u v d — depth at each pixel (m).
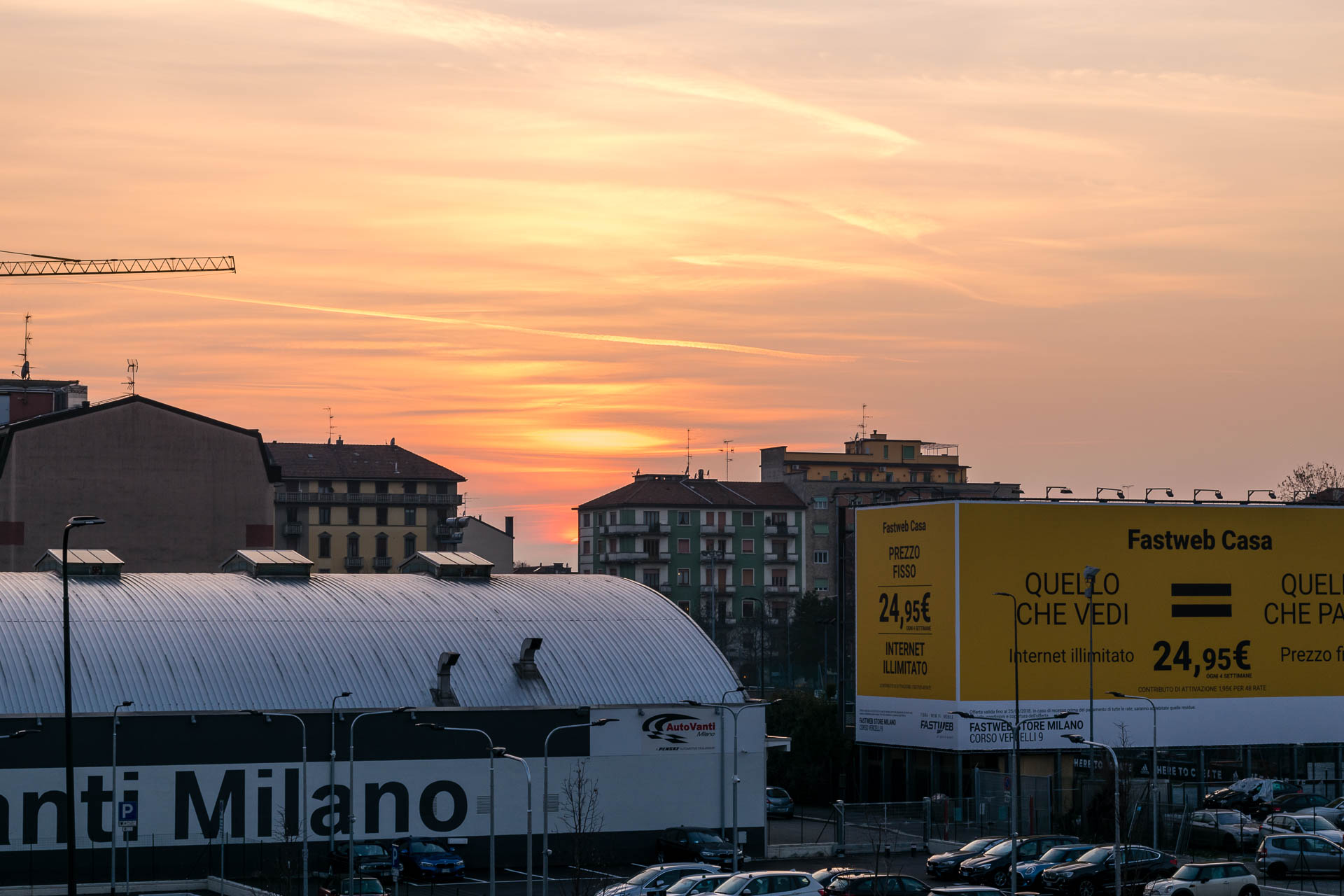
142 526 125.25
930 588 103.06
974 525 101.44
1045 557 102.56
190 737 79.00
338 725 81.69
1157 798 92.56
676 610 96.88
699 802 86.94
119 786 77.50
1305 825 86.00
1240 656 105.81
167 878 77.81
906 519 105.62
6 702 77.06
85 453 124.06
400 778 82.38
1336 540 108.56
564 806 84.69
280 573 96.81
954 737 99.88
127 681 80.19
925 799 96.94
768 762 114.44
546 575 103.25
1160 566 104.69
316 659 84.88
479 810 83.38
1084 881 71.00
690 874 70.19
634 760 86.19
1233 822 89.25
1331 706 107.50
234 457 128.50
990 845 80.12
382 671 85.25
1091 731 89.19
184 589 90.94
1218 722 104.94
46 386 145.75
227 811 79.19
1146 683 103.69
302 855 76.62
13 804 75.56
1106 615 103.38
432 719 83.12
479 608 93.44
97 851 76.75
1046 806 96.81
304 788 77.62
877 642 108.38
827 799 111.69
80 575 92.25
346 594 93.19
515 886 76.69
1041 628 101.94
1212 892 67.94
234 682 82.00
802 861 85.88
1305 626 107.38
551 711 85.12
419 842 80.19
